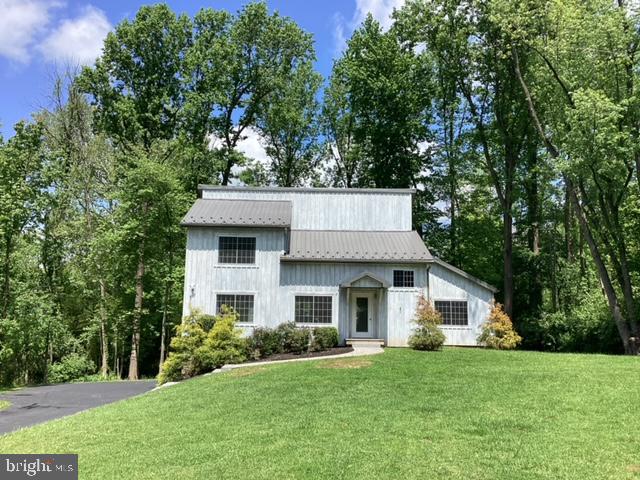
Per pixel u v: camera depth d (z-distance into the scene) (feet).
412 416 33.58
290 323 73.72
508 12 87.20
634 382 42.68
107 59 118.93
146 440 30.99
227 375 52.95
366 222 90.43
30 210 85.81
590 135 74.79
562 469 23.77
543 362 55.21
